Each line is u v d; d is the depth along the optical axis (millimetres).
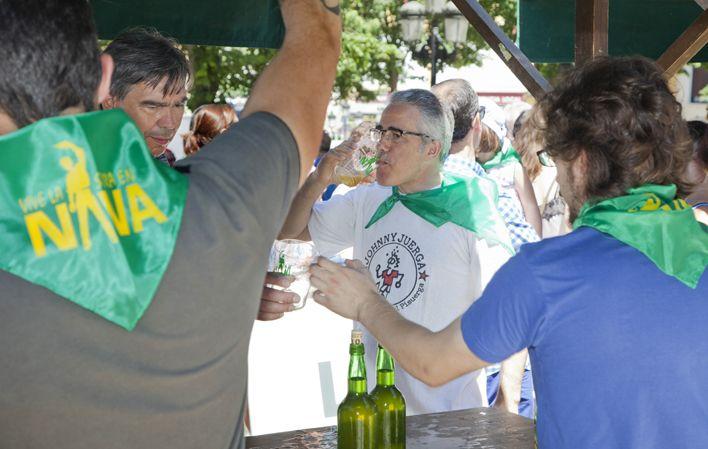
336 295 1681
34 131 935
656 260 1333
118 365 987
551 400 1384
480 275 2652
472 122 3340
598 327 1324
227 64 9523
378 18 10586
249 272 1100
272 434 2152
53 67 986
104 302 959
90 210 954
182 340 1030
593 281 1336
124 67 2469
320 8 1282
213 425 1095
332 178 2836
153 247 991
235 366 1121
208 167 1075
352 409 1881
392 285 2746
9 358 941
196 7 4117
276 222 1142
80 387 970
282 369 3539
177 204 1014
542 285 1352
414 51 8828
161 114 2545
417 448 2006
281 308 1837
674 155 1402
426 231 2717
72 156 946
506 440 2068
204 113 3947
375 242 2820
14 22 965
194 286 1028
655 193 1389
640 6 4891
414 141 2705
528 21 4996
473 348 1415
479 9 3270
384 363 1930
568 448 1368
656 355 1310
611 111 1373
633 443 1325
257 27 4273
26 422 963
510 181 4082
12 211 936
